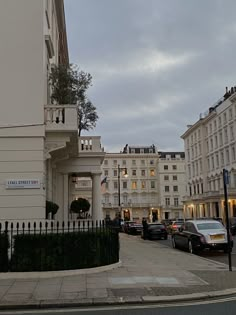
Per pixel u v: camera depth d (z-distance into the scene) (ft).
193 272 43.70
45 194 53.67
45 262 39.83
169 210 384.06
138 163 397.19
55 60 86.02
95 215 80.23
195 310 27.32
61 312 27.02
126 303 29.55
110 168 392.88
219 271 44.68
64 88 70.64
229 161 237.86
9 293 31.94
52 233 40.57
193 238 68.23
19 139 52.31
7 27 54.75
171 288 34.22
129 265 48.93
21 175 51.37
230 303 29.66
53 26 80.53
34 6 55.31
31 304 28.58
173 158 395.55
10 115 52.95
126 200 389.80
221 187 251.19
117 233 48.60
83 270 41.27
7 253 39.42
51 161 64.90
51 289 33.45
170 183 390.63
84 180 184.14
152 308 28.09
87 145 80.94
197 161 294.66
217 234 67.21
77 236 41.57
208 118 271.28
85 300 29.55
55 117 54.29
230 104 233.96
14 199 50.70
